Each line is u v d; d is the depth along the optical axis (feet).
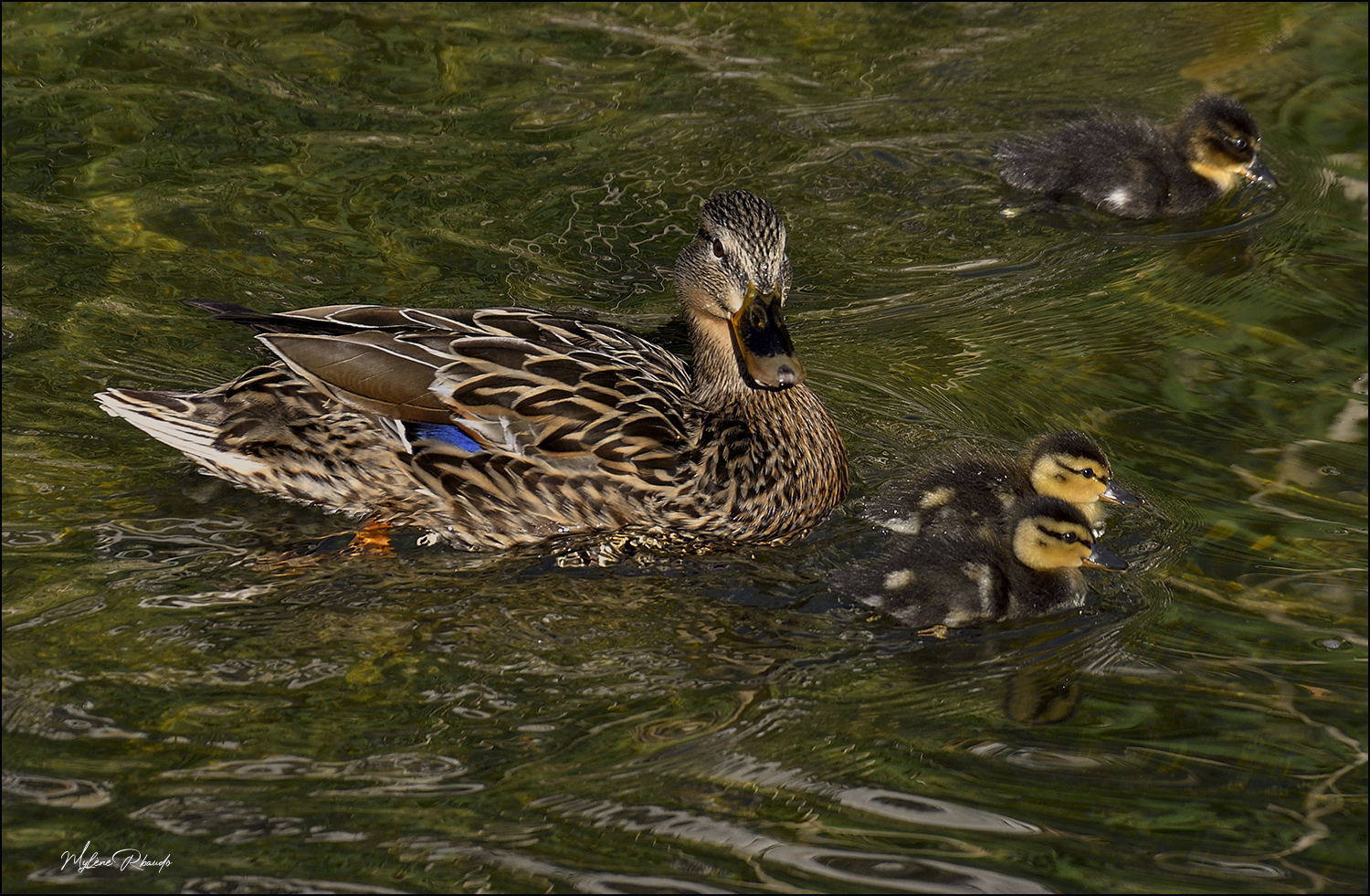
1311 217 40.32
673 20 49.42
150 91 42.88
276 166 39.68
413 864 19.51
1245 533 28.35
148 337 32.32
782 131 42.63
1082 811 21.07
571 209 38.60
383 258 35.96
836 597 25.94
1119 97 45.24
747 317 27.99
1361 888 19.77
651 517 27.50
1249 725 23.08
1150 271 37.55
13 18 46.70
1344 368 33.63
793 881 19.44
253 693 22.65
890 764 21.88
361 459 27.43
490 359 27.81
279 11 48.39
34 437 28.91
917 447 30.60
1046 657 24.80
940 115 43.80
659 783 21.18
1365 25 50.67
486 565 26.78
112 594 24.80
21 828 19.84
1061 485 28.58
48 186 38.04
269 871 19.30
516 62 46.03
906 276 36.94
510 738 21.99
